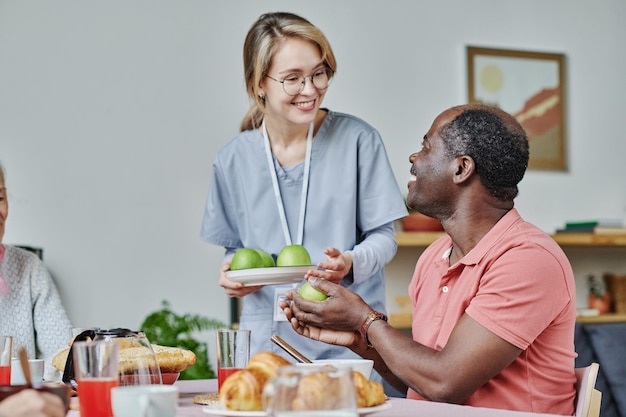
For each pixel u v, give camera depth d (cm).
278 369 102
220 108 427
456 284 177
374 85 444
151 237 418
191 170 423
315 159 244
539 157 464
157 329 404
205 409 128
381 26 447
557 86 468
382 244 238
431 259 195
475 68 456
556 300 165
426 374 162
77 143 412
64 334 288
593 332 401
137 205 417
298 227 245
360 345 182
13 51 407
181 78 424
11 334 282
